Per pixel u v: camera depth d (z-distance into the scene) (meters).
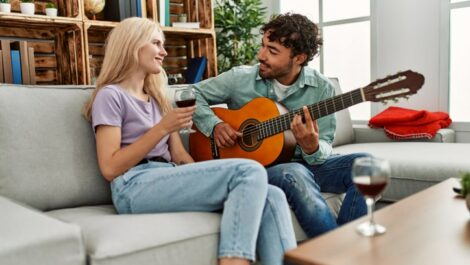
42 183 1.58
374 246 0.95
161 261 1.24
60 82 2.98
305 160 1.92
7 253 0.99
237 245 1.29
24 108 1.61
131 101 1.66
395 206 1.23
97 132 1.58
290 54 1.91
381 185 1.02
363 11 3.55
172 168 1.52
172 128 1.54
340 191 1.88
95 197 1.69
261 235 1.41
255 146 1.90
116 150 1.56
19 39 2.89
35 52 2.94
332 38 3.78
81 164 1.66
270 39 1.91
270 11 4.20
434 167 2.06
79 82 2.81
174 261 1.27
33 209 1.29
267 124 1.86
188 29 3.22
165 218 1.35
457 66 3.12
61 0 2.83
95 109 1.58
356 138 3.06
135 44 1.68
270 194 1.43
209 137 2.01
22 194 1.54
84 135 1.70
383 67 3.44
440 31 3.13
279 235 1.40
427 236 1.00
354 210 1.74
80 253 1.11
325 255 0.92
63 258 1.08
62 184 1.61
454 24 3.10
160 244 1.24
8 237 1.03
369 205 1.07
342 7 3.69
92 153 1.70
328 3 3.78
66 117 1.68
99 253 1.14
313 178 1.79
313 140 1.75
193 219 1.37
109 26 2.85
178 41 3.70
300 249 0.95
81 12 2.73
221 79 2.10
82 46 2.75
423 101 3.26
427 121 2.79
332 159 1.90
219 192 1.42
